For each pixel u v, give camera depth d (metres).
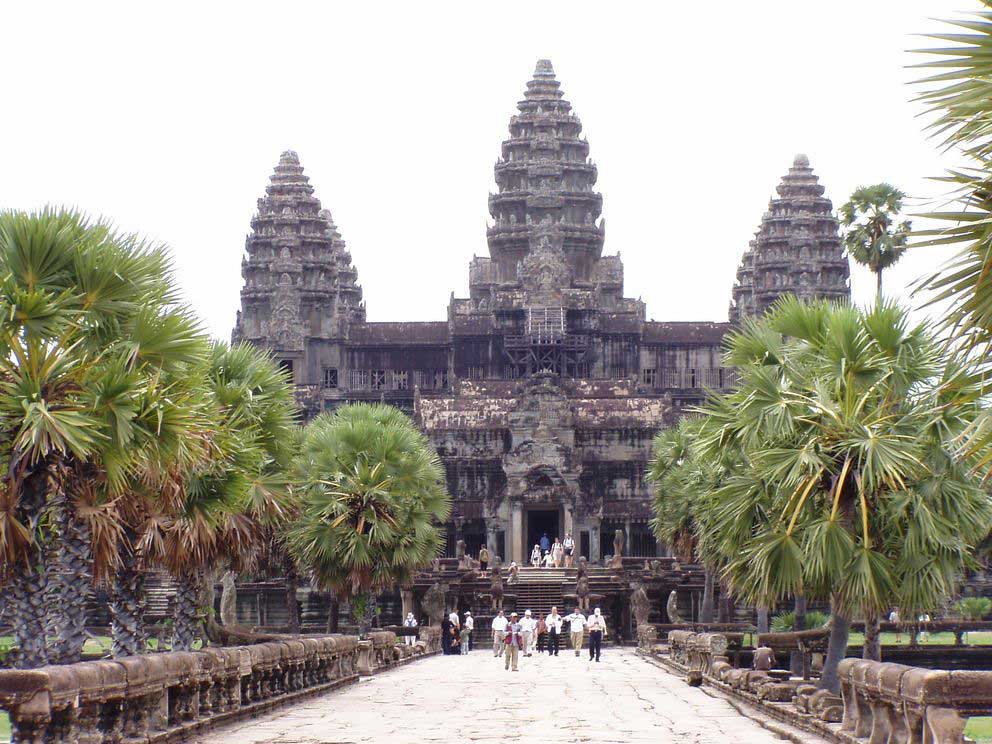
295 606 84.69
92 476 33.31
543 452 159.50
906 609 39.56
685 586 121.19
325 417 82.25
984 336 21.34
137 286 33.94
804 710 35.00
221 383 49.28
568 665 76.19
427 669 71.38
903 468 37.59
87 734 25.28
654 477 100.62
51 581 34.12
